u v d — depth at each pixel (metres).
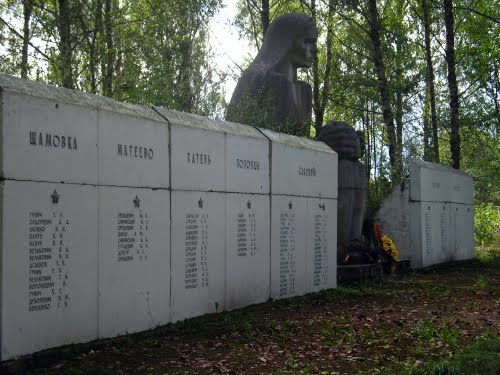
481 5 24.27
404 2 25.47
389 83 22.17
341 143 13.37
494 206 32.97
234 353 6.71
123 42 18.92
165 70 17.42
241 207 9.25
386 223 16.50
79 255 6.42
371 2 20.03
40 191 6.00
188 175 8.13
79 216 6.43
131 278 7.12
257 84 14.55
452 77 21.45
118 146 6.99
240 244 9.22
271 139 10.06
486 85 24.33
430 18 24.19
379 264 13.56
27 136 5.88
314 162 11.29
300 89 15.84
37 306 5.94
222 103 16.02
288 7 25.98
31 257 5.89
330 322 8.65
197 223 8.28
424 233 16.33
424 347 7.15
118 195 6.96
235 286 9.07
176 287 7.88
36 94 6.01
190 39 18.48
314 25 15.65
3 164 5.63
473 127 23.45
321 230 11.46
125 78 18.81
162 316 7.61
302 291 10.79
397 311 9.73
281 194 10.27
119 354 6.41
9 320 5.65
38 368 5.79
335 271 11.88
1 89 5.65
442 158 29.17
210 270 8.52
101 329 6.70
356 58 26.25
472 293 11.93
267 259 9.86
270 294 9.93
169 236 7.76
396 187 16.50
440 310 9.83
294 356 6.67
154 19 19.25
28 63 16.00
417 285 13.12
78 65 18.02
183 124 8.08
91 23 18.73
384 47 23.61
